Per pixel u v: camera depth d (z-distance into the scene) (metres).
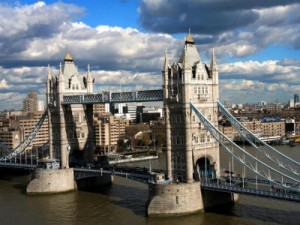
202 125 140.25
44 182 165.75
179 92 137.62
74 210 140.00
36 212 139.12
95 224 124.25
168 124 140.88
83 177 169.25
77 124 182.00
